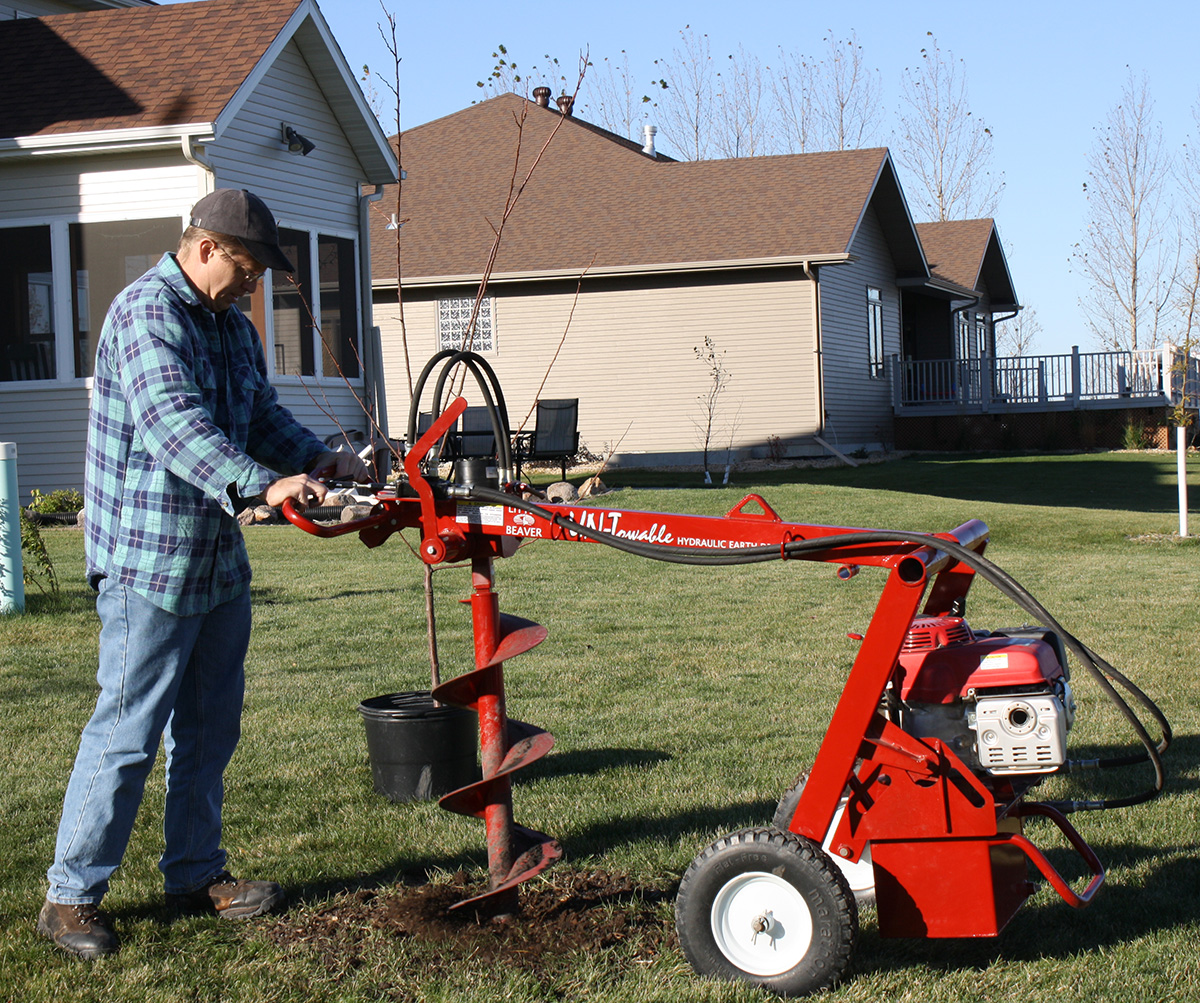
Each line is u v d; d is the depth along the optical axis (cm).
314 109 1599
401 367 2458
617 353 2408
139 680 337
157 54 1497
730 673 683
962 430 2802
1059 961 324
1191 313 4619
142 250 1430
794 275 2342
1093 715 582
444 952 333
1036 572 1078
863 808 316
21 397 1467
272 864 403
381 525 339
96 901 344
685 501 1545
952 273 3266
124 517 335
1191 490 1858
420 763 471
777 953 311
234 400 357
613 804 460
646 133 3147
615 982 314
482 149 2841
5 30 1600
